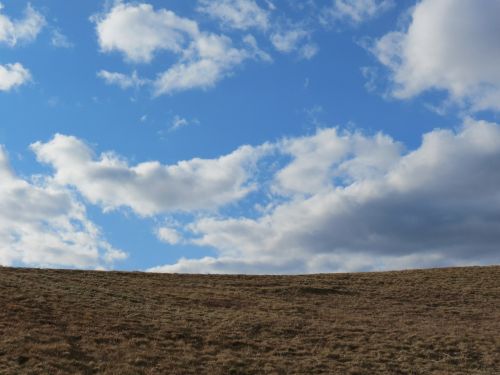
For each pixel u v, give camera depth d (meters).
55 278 44.69
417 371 27.31
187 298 40.78
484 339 33.06
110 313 33.03
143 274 53.22
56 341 27.14
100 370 24.52
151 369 25.02
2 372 22.91
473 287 51.91
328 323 35.34
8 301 32.44
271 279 54.06
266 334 31.69
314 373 26.28
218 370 25.78
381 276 57.88
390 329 34.53
